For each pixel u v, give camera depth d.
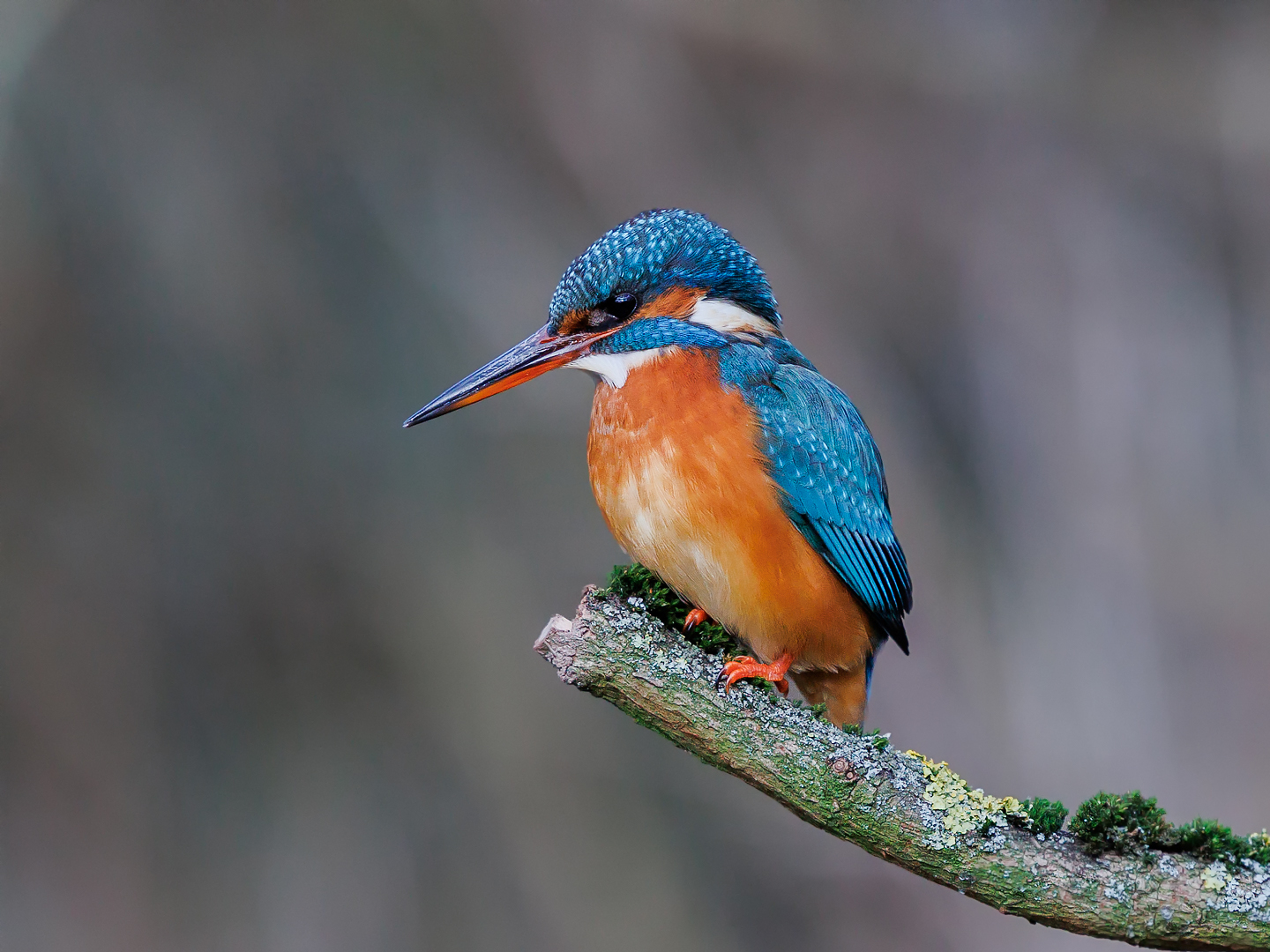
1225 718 13.47
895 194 15.27
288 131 13.45
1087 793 12.91
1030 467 14.98
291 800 11.92
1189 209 15.63
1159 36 15.36
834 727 4.34
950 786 4.18
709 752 4.35
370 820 11.98
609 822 12.11
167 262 12.61
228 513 12.23
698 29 14.41
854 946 11.95
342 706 12.18
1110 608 14.10
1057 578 14.40
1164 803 12.91
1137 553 14.44
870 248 15.19
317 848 11.84
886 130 15.22
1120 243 15.49
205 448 12.33
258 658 12.09
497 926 11.80
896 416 14.88
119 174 12.64
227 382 12.50
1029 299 15.36
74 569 11.75
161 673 11.86
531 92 14.23
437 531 12.55
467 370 13.45
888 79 15.11
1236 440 15.19
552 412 12.78
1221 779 13.09
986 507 14.91
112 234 12.48
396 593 12.35
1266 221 15.55
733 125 14.85
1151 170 15.62
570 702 12.39
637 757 12.33
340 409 12.81
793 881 12.09
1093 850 4.04
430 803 12.07
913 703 13.13
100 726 11.62
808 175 15.07
